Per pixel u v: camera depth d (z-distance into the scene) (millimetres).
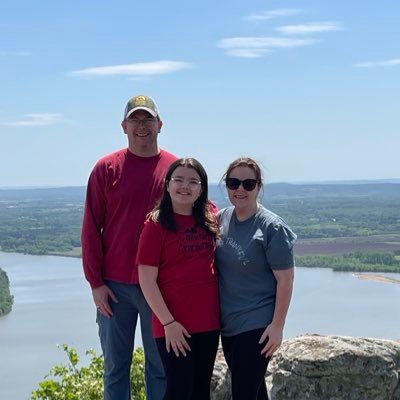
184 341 3424
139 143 3941
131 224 3902
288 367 4211
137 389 5141
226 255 3500
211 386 4156
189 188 3455
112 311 3965
